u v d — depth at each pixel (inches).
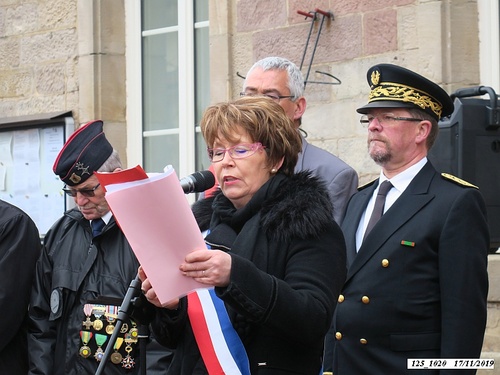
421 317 185.0
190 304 152.3
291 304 139.3
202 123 156.6
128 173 135.1
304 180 154.3
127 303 150.7
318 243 148.9
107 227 207.3
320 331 143.0
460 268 182.4
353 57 297.7
